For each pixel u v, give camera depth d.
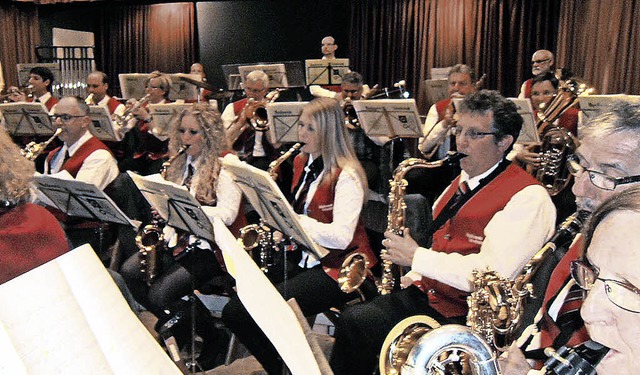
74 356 0.68
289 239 2.79
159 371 0.80
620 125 1.58
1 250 1.83
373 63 9.96
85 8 10.61
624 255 0.85
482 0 8.92
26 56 10.32
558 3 8.41
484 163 2.36
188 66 11.12
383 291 2.67
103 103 6.27
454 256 2.27
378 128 4.70
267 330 0.91
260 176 2.44
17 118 5.25
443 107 5.22
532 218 2.21
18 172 1.91
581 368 1.00
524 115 3.71
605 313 0.87
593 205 1.64
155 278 3.15
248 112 5.07
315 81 7.12
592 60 7.38
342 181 2.79
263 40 10.72
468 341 1.08
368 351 2.41
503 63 8.87
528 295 2.09
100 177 3.93
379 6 9.81
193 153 3.22
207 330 3.19
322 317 3.65
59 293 0.70
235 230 3.17
